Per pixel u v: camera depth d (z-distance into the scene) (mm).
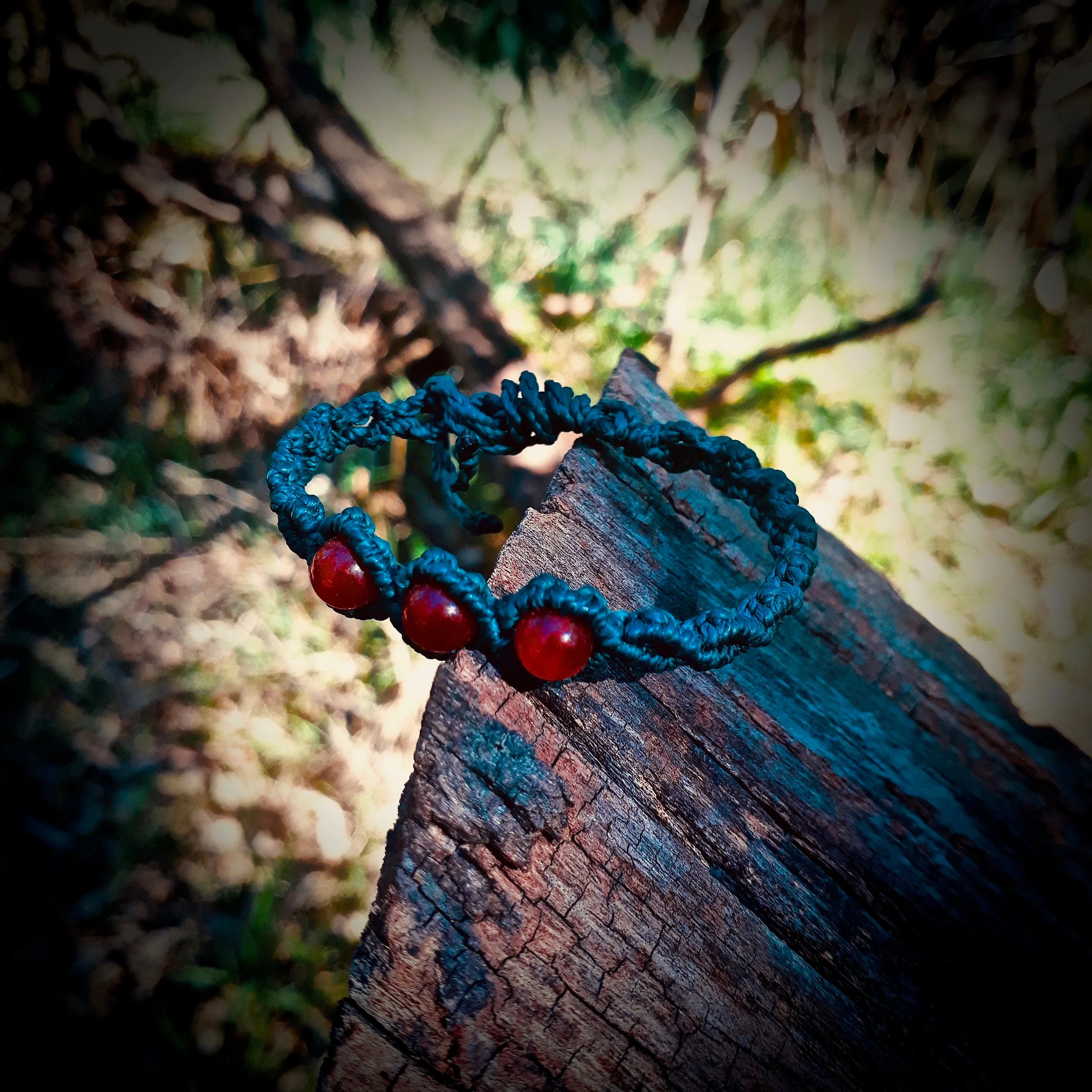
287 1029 175
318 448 151
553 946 115
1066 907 137
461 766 119
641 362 181
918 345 272
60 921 177
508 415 152
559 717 127
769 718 139
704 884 124
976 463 259
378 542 125
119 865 183
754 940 123
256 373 236
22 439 216
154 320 233
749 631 128
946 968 128
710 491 161
